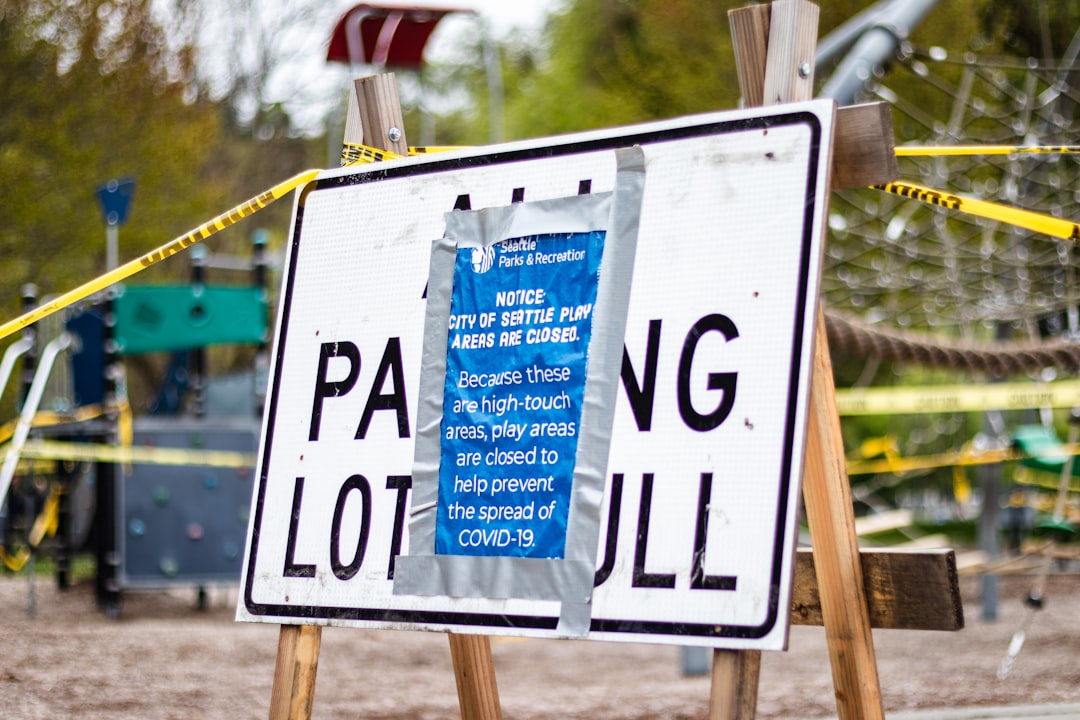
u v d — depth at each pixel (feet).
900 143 54.49
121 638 29.32
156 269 73.41
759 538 9.18
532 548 10.27
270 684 23.84
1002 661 27.22
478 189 11.47
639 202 10.45
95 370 40.09
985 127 60.08
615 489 9.93
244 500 38.06
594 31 91.56
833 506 10.19
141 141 68.28
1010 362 31.91
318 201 12.48
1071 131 42.63
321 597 11.28
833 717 20.04
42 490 47.32
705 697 23.76
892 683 24.58
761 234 9.80
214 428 38.50
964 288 44.04
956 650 30.35
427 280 11.54
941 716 18.93
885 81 62.39
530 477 10.44
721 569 9.29
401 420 11.34
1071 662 26.53
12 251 65.16
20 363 69.00
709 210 10.09
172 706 20.68
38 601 38.91
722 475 9.46
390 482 11.21
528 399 10.63
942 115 63.93
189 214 73.36
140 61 67.10
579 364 10.42
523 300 10.87
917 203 45.93
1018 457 43.24
